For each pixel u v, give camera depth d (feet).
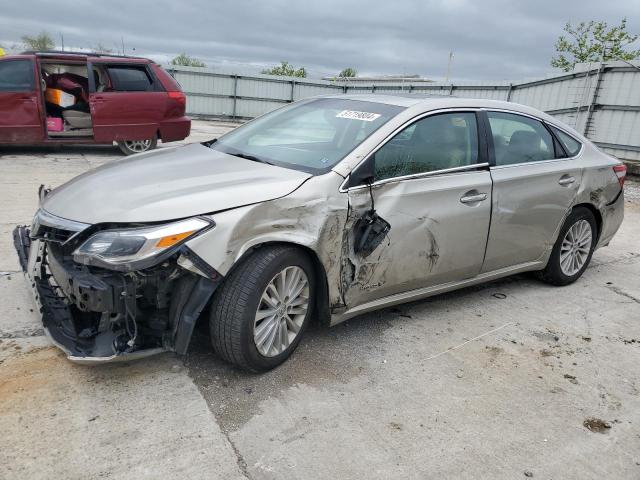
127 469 7.39
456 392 10.01
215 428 8.38
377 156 10.94
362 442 8.39
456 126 12.55
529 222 13.85
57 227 9.14
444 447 8.47
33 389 8.89
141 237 8.37
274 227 9.38
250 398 9.23
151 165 11.14
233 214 8.99
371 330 12.12
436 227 11.68
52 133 30.37
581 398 10.18
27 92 29.17
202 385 9.46
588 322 13.62
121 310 8.48
